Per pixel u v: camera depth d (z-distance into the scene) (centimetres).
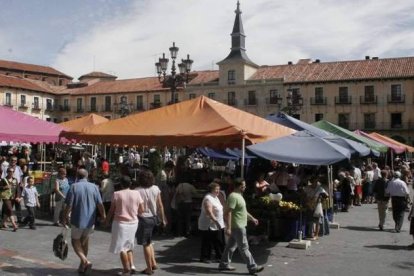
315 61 6031
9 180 1167
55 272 752
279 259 909
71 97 6881
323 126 1958
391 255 966
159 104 4744
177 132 1069
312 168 1602
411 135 4981
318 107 5384
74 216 732
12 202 1145
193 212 1131
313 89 5412
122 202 718
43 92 6762
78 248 741
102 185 1175
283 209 1074
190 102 1193
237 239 786
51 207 1355
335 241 1115
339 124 5309
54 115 6981
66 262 827
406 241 1134
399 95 5034
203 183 1290
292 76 5569
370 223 1430
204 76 6175
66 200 732
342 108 5288
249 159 1705
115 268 797
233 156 1867
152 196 767
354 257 940
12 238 1026
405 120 5006
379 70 5194
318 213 1122
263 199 1079
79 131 1230
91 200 740
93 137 1189
